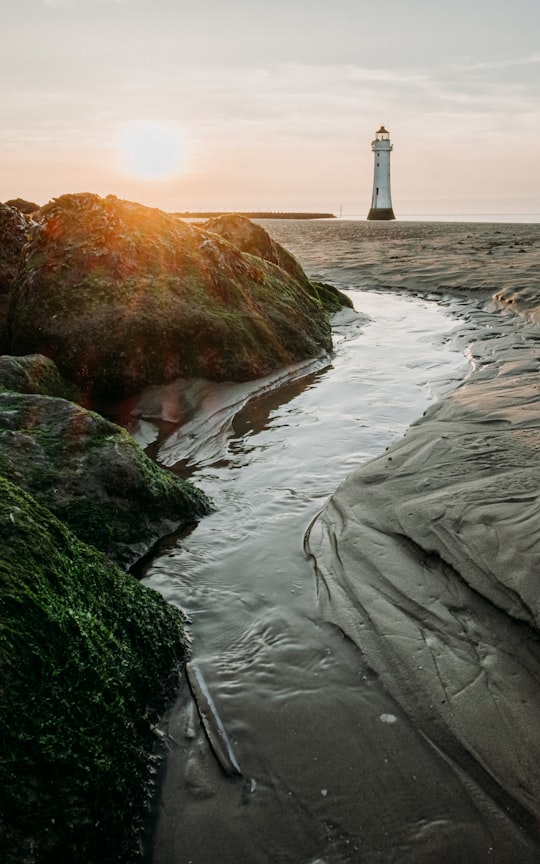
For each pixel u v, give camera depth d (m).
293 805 2.38
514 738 2.58
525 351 8.79
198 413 6.84
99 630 2.79
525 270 17.45
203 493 4.86
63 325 7.23
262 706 2.84
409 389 7.50
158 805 2.41
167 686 2.96
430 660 3.04
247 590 3.70
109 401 7.07
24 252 8.23
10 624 2.36
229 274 8.59
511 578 3.42
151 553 4.12
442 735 2.64
